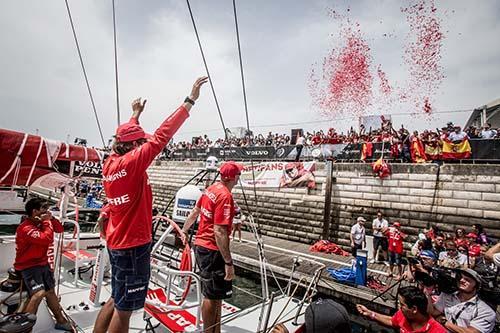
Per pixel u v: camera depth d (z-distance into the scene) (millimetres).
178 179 22422
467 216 11219
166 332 3426
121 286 1959
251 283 9766
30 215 3398
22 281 3182
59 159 3549
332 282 8312
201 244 3125
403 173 12812
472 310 3941
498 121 20500
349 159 14484
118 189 1926
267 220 16266
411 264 5426
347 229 13844
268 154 17016
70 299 4090
